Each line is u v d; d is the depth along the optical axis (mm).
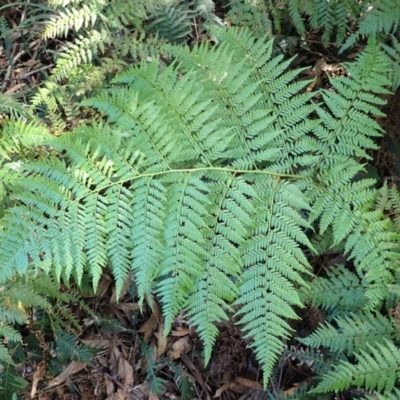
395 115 1580
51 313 1647
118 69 1646
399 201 1475
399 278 1405
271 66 1414
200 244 1349
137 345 1702
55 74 1631
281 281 1345
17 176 1414
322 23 1608
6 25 1823
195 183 1349
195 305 1340
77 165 1335
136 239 1312
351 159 1403
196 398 1667
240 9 1627
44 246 1300
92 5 1626
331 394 1560
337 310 1553
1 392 1611
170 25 1686
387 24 1486
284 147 1402
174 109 1360
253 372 1662
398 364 1391
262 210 1373
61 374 1676
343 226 1372
